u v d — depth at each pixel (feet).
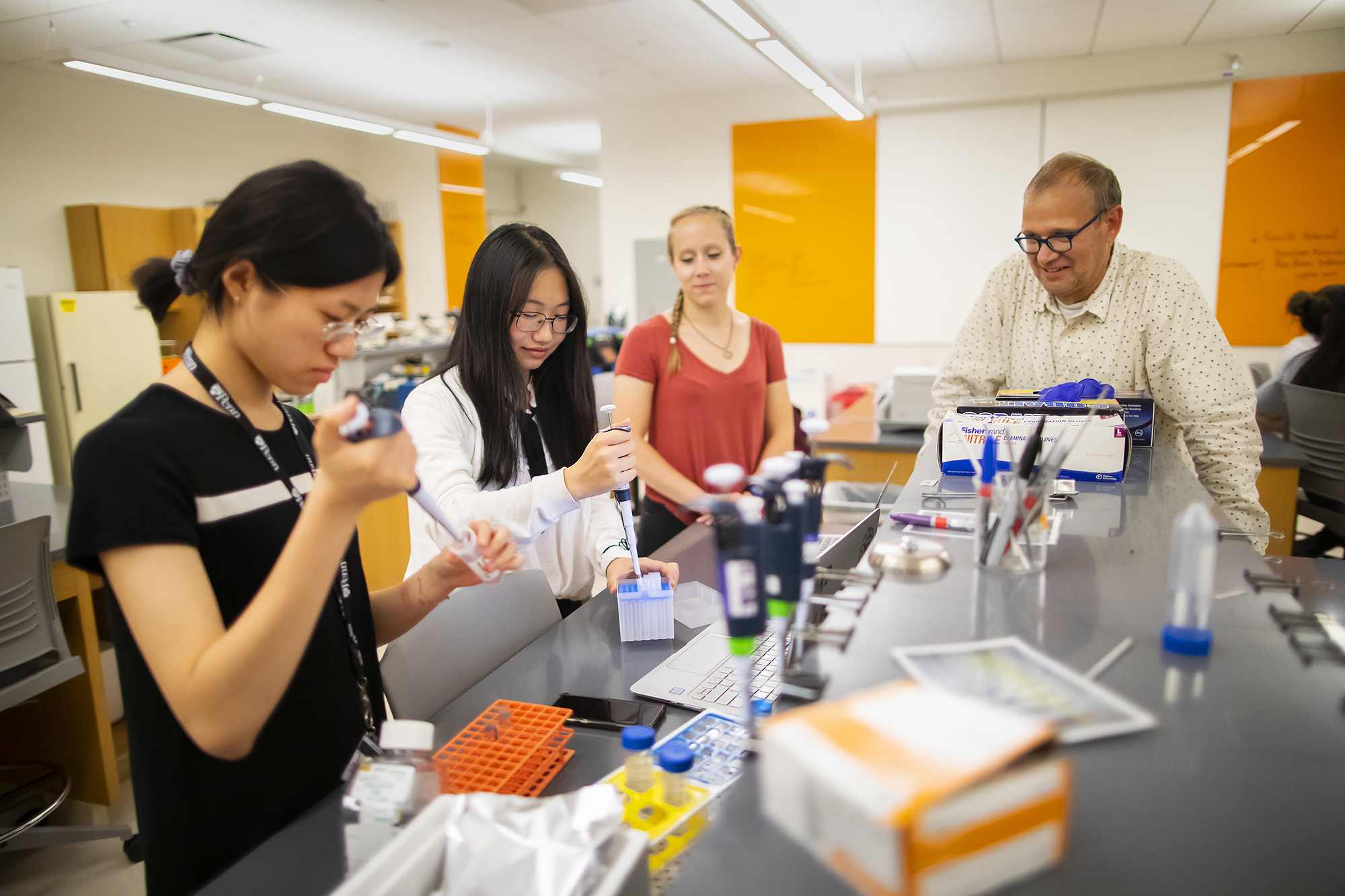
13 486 8.95
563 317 4.68
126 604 2.32
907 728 1.58
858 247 19.07
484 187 30.12
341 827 2.51
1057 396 5.12
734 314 7.10
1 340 14.70
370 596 3.55
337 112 16.02
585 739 2.92
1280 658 2.31
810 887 1.80
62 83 18.43
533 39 15.67
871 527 3.67
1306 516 9.60
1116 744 1.94
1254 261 16.43
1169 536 3.47
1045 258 5.20
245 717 2.17
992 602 2.69
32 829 6.27
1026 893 1.53
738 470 2.04
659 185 20.76
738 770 2.46
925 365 18.49
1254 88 15.90
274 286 2.44
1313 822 1.70
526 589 4.64
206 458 2.63
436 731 3.04
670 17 14.46
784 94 19.27
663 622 3.81
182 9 13.88
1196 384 5.32
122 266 18.84
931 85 18.20
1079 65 17.08
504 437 4.71
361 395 17.46
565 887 1.79
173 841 2.76
